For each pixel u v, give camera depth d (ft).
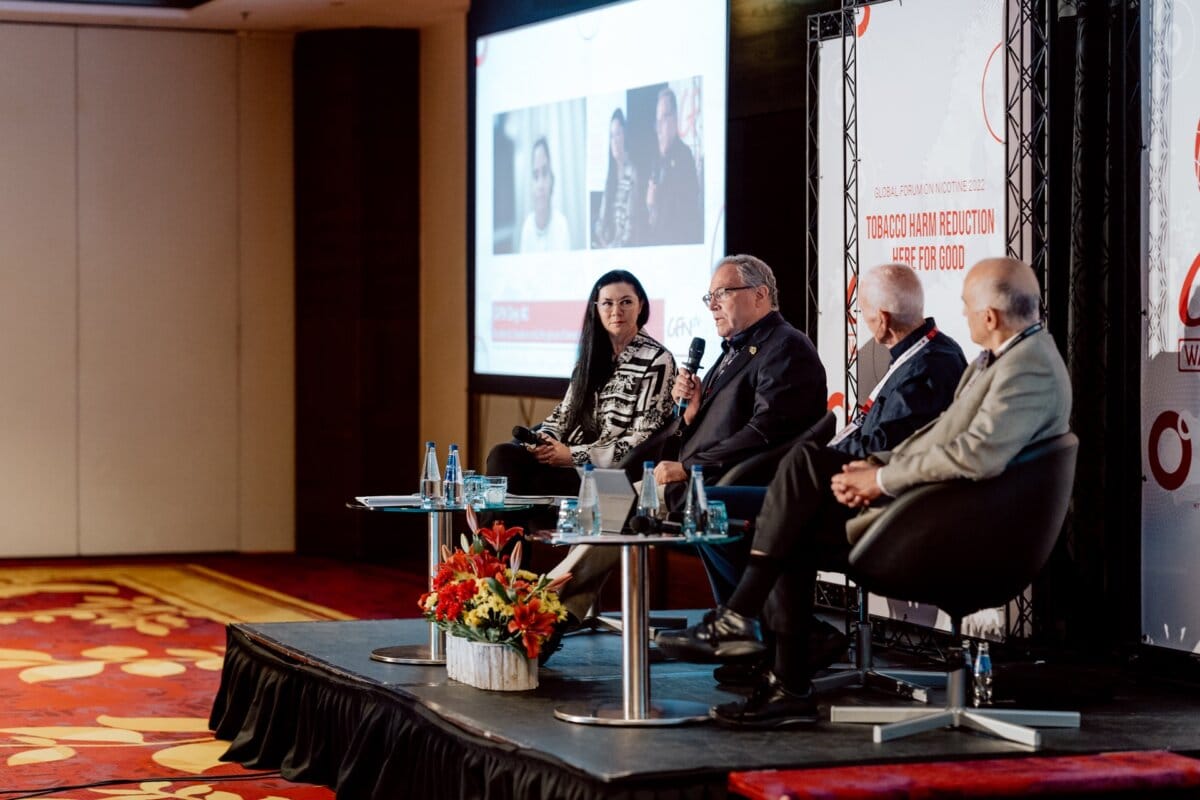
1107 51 16.44
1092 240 16.56
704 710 12.97
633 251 23.77
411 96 31.37
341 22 30.86
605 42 24.38
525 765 11.80
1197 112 14.80
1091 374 16.60
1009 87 16.49
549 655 14.83
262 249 32.40
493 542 14.71
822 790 10.68
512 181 27.07
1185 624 15.01
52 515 31.81
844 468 12.34
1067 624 16.72
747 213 21.42
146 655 21.48
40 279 31.50
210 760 15.61
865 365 18.39
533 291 26.55
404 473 31.65
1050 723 12.74
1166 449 15.16
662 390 17.78
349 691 14.64
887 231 18.06
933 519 12.12
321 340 31.81
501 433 27.86
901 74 17.79
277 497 32.73
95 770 15.02
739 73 21.56
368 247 31.32
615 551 16.78
